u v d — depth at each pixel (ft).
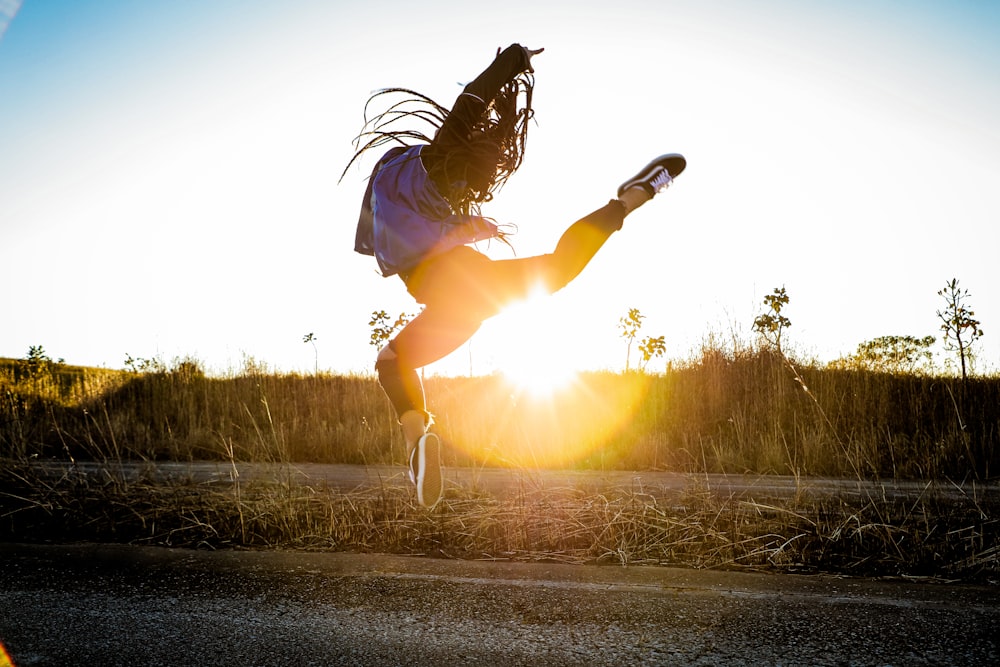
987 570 14.26
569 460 31.91
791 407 36.11
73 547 16.05
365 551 15.98
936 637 10.74
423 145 9.36
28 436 33.68
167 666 9.80
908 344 41.93
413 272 9.09
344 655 10.12
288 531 17.11
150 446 34.71
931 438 32.35
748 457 31.73
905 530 16.62
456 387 40.78
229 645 10.49
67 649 10.37
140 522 18.13
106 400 42.45
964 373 37.04
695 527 16.71
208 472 27.27
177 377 44.19
